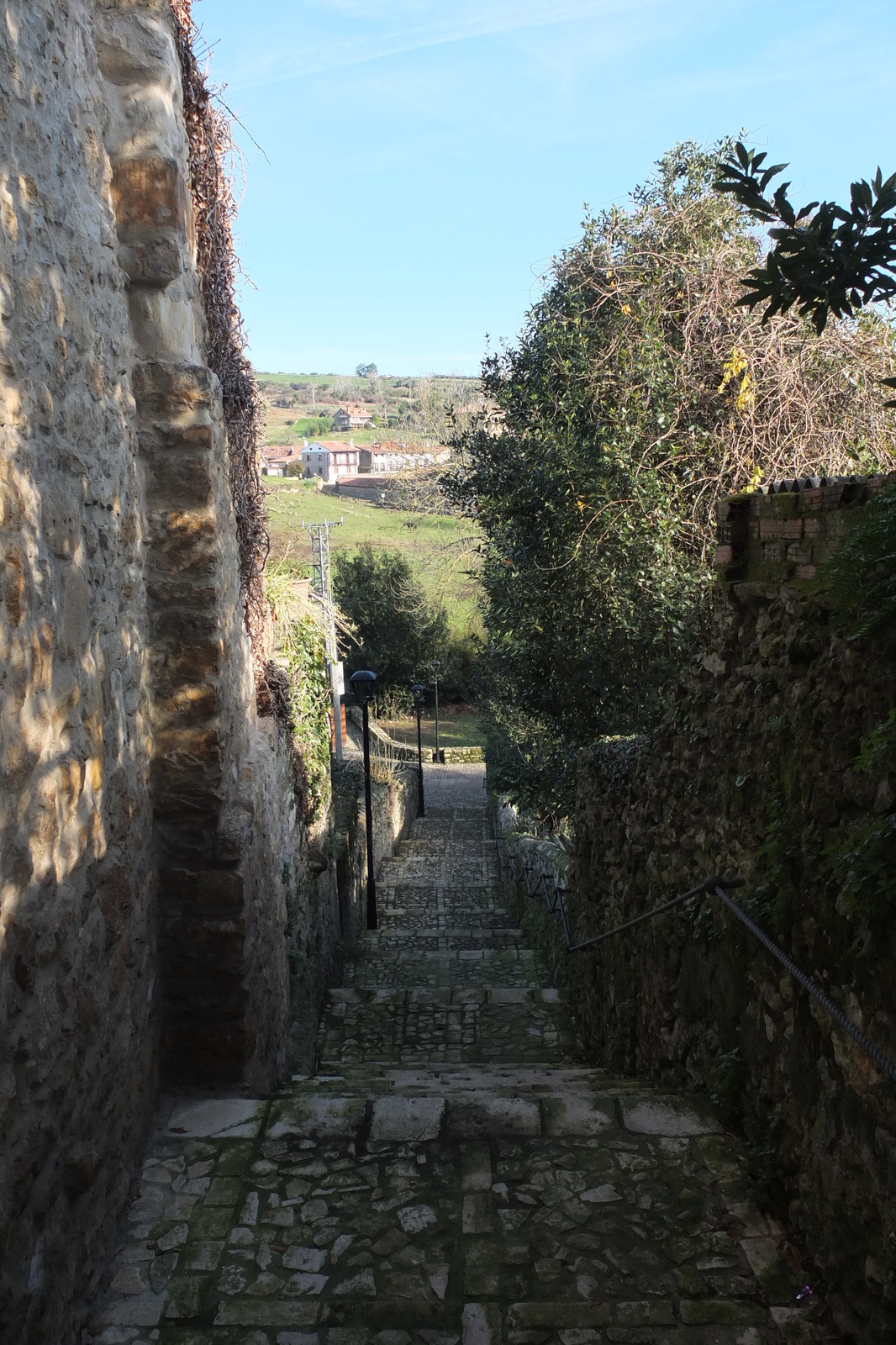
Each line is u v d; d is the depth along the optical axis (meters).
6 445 2.01
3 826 1.93
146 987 3.24
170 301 3.22
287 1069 4.89
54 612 2.29
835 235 1.84
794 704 2.69
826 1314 2.31
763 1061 2.83
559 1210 2.71
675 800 4.05
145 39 3.03
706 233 6.14
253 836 3.82
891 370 5.59
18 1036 1.99
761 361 5.70
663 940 4.07
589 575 6.07
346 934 9.74
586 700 6.67
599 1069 5.13
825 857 2.38
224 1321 2.35
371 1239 2.62
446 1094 3.39
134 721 3.13
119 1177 2.73
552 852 8.95
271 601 5.95
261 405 4.76
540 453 6.30
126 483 3.07
